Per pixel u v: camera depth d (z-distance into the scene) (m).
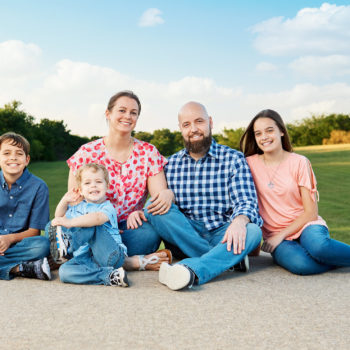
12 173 2.79
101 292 2.21
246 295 2.14
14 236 2.69
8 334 1.62
